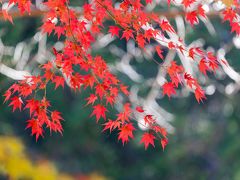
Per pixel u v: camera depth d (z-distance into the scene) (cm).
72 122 1431
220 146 1591
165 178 1599
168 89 453
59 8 427
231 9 463
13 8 749
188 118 1538
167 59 907
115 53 1159
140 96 1276
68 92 1395
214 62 450
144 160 1603
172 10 916
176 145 1557
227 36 1244
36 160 1280
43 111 439
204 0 725
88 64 434
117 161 1602
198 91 449
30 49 980
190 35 1210
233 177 1583
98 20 447
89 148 1554
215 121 1571
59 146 1552
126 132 452
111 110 1324
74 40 428
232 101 1532
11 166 842
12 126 1508
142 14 439
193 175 1584
